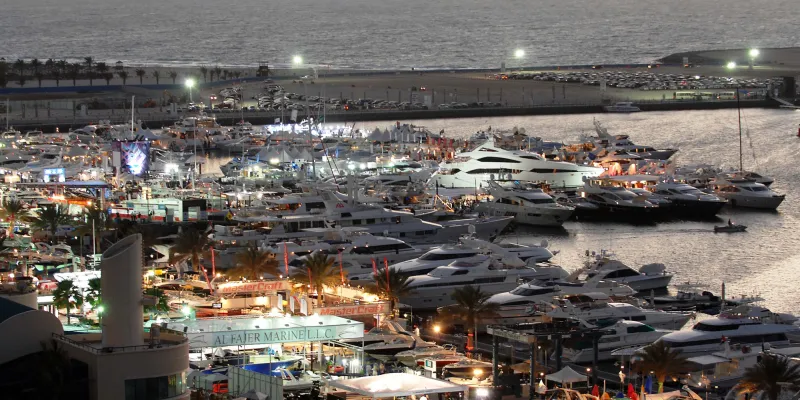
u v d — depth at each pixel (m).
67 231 191.12
